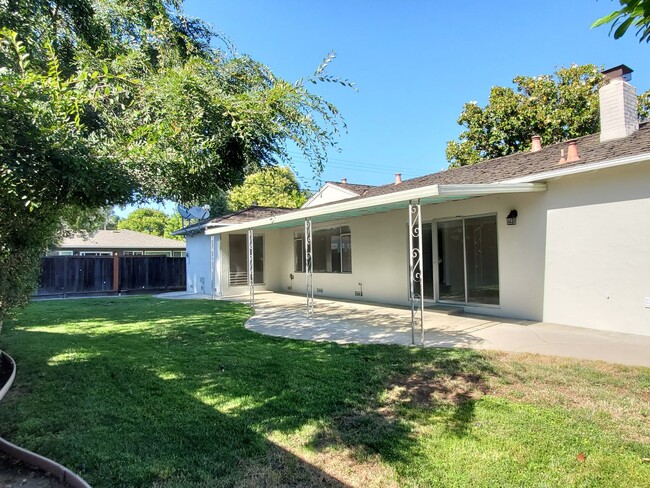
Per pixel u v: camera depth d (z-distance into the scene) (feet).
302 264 55.93
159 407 14.12
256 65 15.07
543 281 28.12
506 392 14.89
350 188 63.21
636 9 5.24
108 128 13.67
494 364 18.16
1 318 18.07
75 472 10.01
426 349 21.34
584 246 25.77
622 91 28.27
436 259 36.40
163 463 10.34
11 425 12.80
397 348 21.81
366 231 44.24
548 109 61.93
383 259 42.01
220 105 12.51
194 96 12.19
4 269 16.67
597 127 59.77
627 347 20.66
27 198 11.61
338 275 48.65
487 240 32.07
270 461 10.43
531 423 12.20
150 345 23.77
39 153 10.46
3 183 10.69
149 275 67.05
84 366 19.27
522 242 29.40
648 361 18.16
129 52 15.40
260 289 59.11
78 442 11.55
